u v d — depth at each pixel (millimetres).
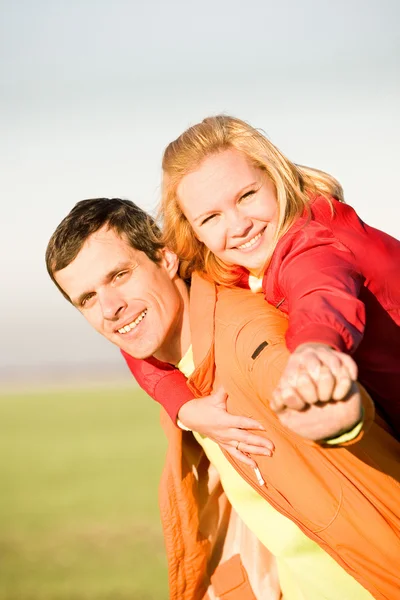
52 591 7145
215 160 3047
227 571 3850
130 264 3305
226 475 3504
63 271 3338
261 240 3035
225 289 3322
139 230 3342
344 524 2947
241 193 3014
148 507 11570
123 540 9391
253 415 3059
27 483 14539
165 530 3723
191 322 3307
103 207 3355
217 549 3881
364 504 2932
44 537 9828
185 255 3357
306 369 2006
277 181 3035
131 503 11953
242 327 3039
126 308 3311
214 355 3197
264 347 2900
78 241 3289
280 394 2037
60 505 12102
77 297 3348
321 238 2762
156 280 3350
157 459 16859
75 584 7352
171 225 3283
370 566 2949
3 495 13367
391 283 3018
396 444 3123
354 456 2941
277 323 2982
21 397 37875
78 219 3322
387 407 3133
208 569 3879
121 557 8461
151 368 3539
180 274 3465
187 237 3297
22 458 18109
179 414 3322
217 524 3855
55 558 8594
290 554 3293
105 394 37781
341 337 2225
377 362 3039
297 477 3000
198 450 3783
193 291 3346
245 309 3115
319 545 3088
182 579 3781
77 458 17609
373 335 3020
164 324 3367
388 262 3035
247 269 3271
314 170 3289
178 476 3676
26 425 25734
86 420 26328
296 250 2754
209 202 3039
